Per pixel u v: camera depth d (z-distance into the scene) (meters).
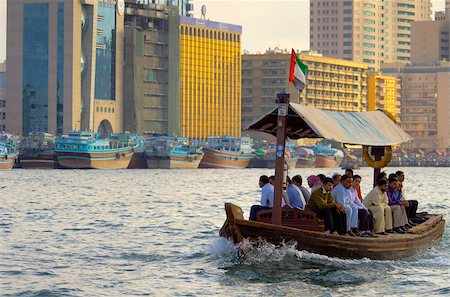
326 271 42.34
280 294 38.59
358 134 45.50
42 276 43.47
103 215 79.12
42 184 156.50
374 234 46.00
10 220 73.25
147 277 42.84
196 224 68.81
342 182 44.91
